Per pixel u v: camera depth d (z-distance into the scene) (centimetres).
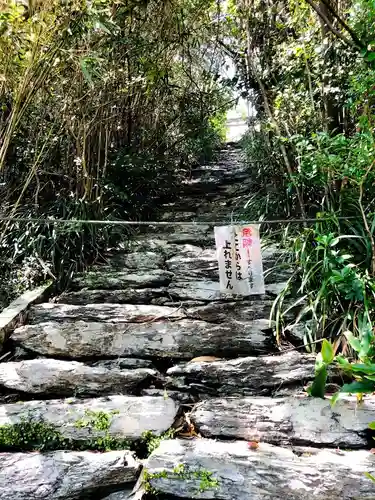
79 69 291
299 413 184
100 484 164
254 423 183
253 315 251
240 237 232
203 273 303
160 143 493
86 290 290
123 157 394
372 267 231
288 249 289
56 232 309
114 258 330
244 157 593
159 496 162
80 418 190
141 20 386
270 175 384
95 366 225
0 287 285
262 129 391
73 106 322
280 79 380
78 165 333
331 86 301
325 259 231
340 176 249
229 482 159
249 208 371
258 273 230
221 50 512
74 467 169
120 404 196
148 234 386
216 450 171
